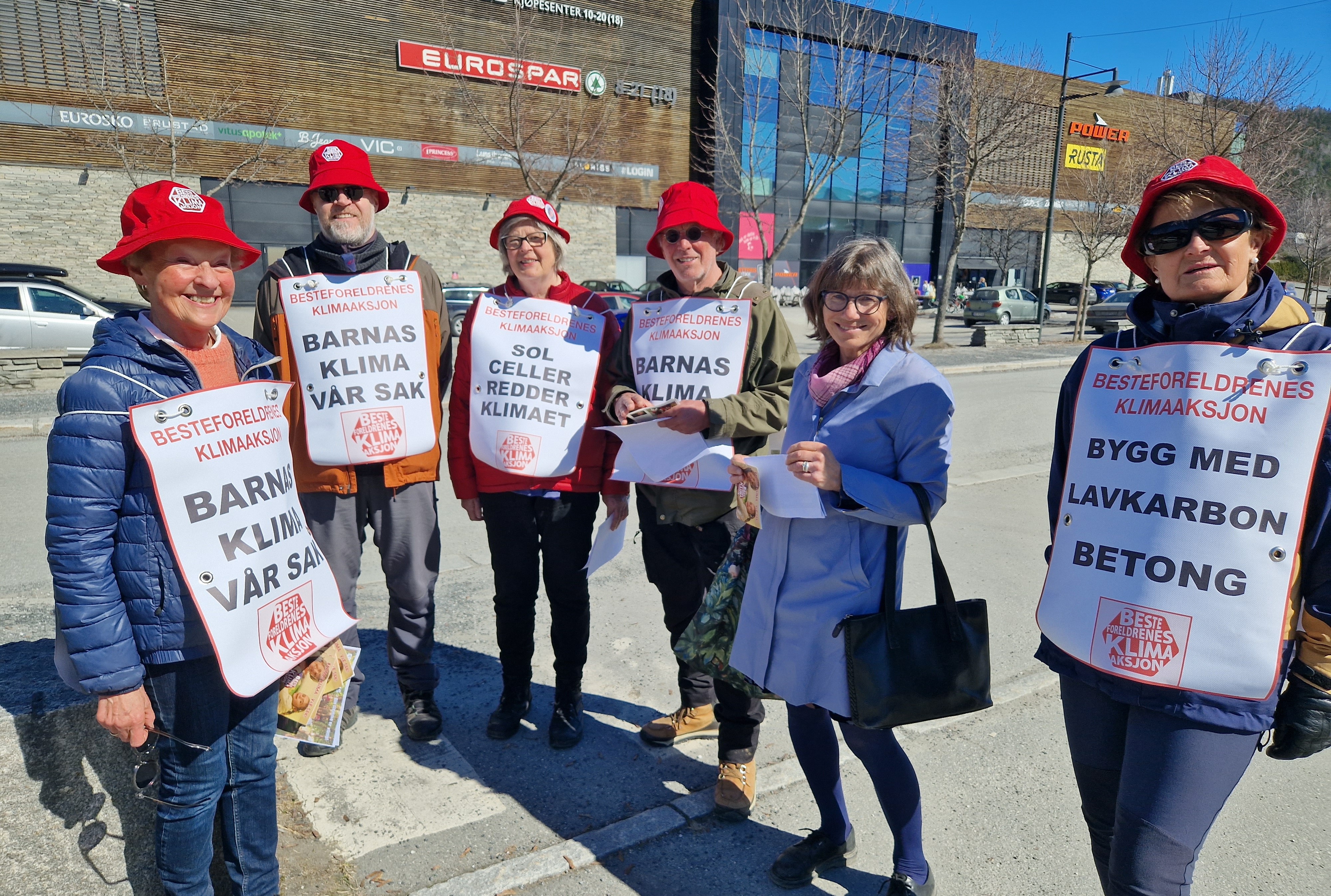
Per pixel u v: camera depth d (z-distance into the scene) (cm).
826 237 3491
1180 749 160
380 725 330
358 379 286
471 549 547
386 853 253
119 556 170
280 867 241
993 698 360
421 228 2394
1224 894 242
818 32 2786
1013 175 3372
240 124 2088
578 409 305
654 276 2923
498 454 302
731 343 281
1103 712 177
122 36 1919
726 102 2762
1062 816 279
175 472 171
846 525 216
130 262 176
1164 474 166
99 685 162
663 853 256
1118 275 4509
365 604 449
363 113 2253
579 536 310
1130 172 2283
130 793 204
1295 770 311
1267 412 156
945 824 273
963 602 210
